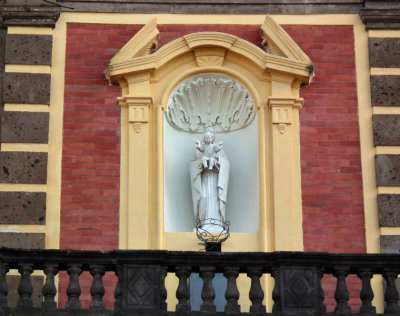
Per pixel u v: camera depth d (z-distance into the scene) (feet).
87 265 68.44
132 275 67.15
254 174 78.59
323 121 79.00
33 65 79.61
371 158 78.33
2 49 80.48
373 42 80.74
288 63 79.15
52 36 80.59
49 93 79.05
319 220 76.79
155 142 78.13
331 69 80.33
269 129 78.64
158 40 80.74
